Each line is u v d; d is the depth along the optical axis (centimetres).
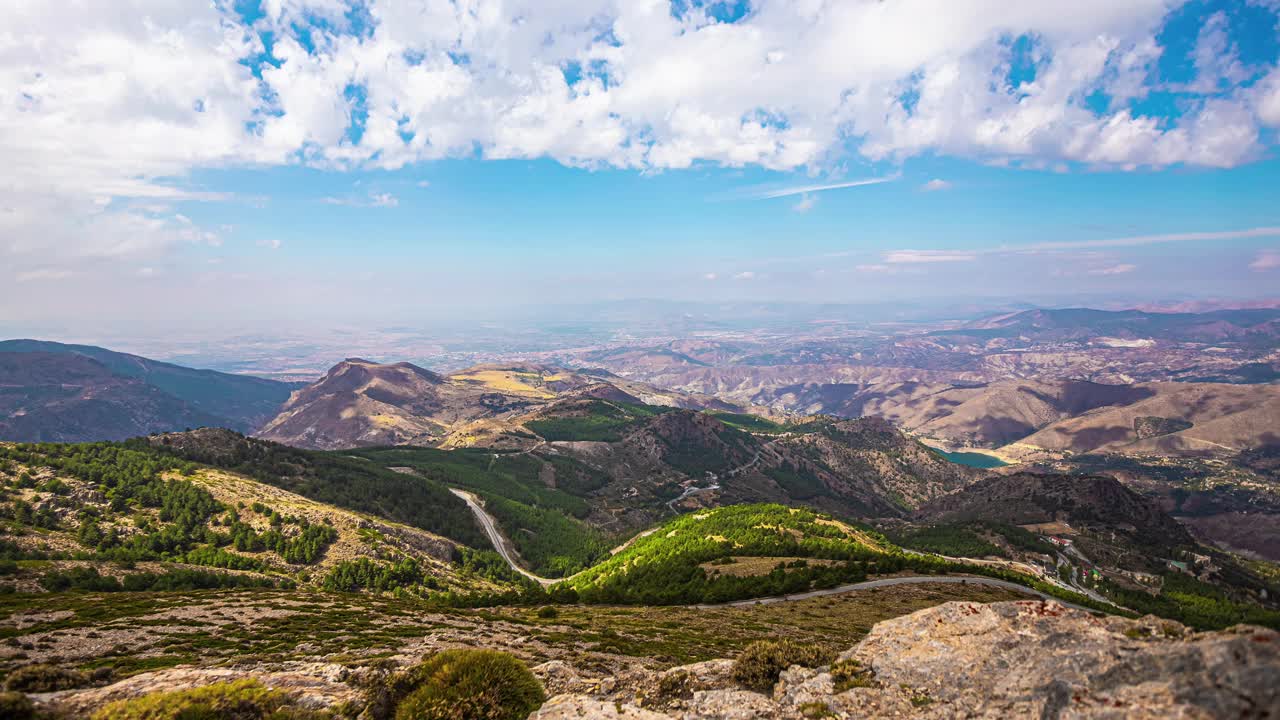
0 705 1753
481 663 2100
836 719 1689
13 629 5684
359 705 2122
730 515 18925
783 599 9900
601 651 4978
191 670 2416
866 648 2045
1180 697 1217
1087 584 19575
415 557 16000
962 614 2008
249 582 12300
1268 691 1091
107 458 16775
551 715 1930
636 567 13700
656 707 2023
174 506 14888
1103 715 1280
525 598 10638
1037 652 1658
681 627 6906
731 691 2022
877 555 13150
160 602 7269
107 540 12838
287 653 4684
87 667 4397
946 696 1656
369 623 6325
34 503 13450
